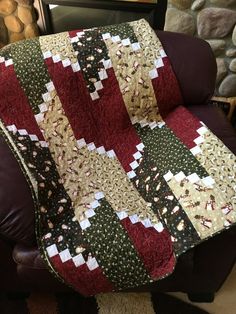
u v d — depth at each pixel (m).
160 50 1.17
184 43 1.19
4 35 2.09
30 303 1.27
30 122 1.14
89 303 1.26
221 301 1.27
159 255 0.92
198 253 0.99
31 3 1.91
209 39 1.69
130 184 1.12
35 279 1.05
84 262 0.91
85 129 1.19
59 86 1.14
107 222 0.97
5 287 1.17
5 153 1.03
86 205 1.04
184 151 1.05
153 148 1.14
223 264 1.05
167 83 1.17
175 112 1.21
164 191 1.02
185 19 1.64
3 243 0.97
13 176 0.97
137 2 1.75
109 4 1.80
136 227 0.97
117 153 1.20
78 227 0.97
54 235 0.96
